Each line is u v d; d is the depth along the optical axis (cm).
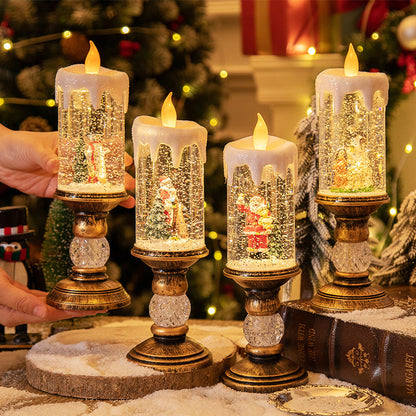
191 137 99
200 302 247
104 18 236
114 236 240
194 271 243
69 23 232
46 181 143
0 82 240
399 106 233
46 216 229
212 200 259
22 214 130
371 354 99
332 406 92
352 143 106
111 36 239
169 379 101
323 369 107
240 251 99
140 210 102
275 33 300
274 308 101
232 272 98
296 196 131
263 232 98
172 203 100
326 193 109
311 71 304
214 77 276
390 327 98
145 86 239
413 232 127
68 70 113
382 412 92
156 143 99
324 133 109
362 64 228
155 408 94
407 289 123
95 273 112
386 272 129
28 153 126
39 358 108
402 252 127
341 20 292
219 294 268
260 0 300
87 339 119
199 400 95
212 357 107
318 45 296
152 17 248
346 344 102
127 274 244
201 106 261
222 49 377
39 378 104
